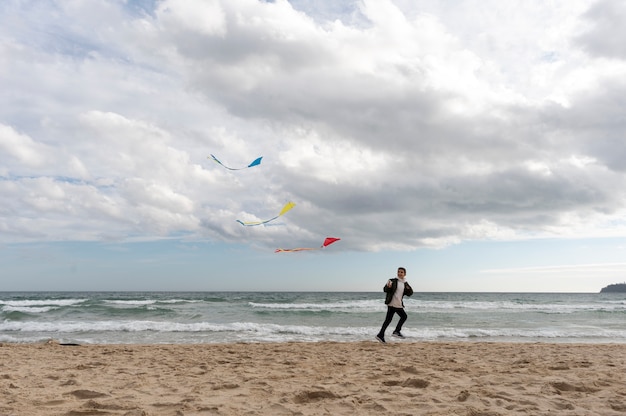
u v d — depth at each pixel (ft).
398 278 30.01
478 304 97.96
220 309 72.02
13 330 41.24
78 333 39.60
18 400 11.96
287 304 86.53
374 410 10.97
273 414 10.69
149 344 30.66
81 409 10.97
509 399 11.89
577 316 63.52
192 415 10.53
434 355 23.16
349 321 53.16
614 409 10.91
